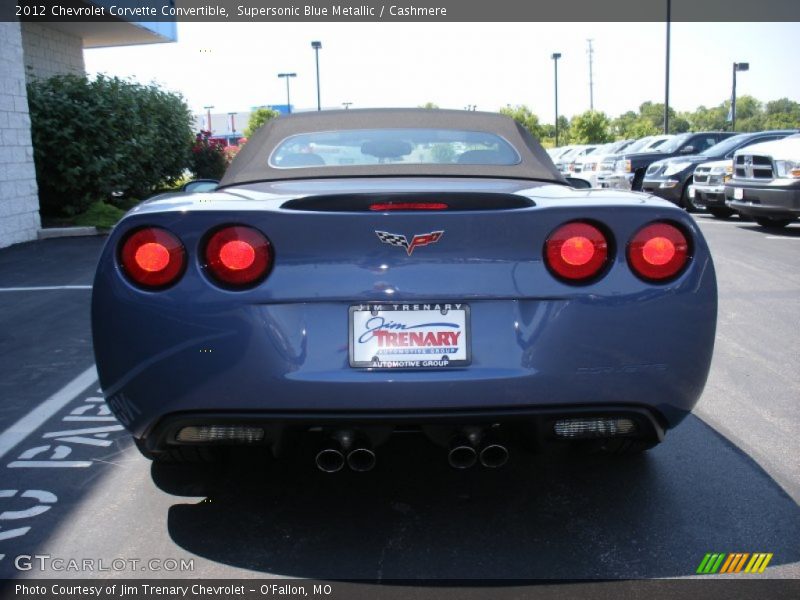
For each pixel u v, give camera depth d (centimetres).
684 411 250
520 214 230
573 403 236
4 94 973
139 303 230
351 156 343
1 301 657
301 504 286
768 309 604
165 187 1537
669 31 2823
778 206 1031
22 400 407
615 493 292
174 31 1747
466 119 371
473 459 244
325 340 231
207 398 232
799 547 251
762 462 319
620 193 266
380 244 229
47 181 1134
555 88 4919
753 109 13212
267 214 227
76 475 313
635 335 235
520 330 234
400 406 229
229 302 229
